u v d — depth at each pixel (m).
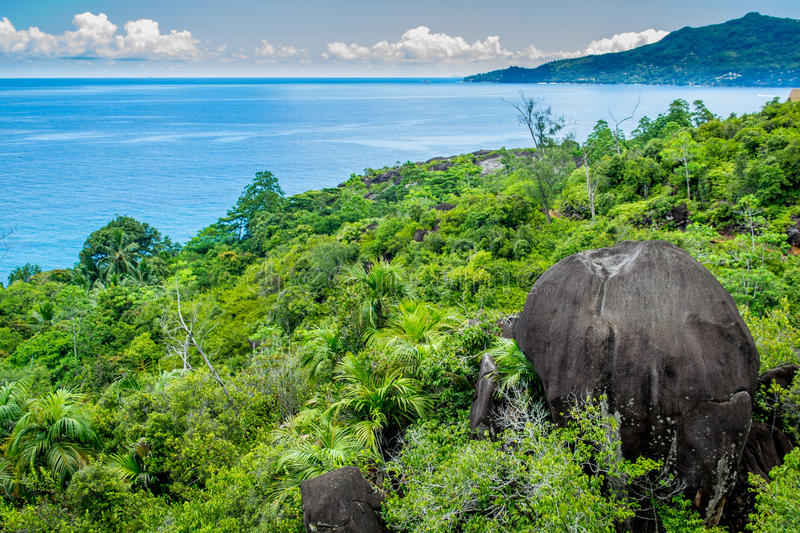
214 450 9.73
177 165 176.62
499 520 5.64
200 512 7.45
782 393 6.55
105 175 159.25
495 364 7.68
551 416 6.79
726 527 5.82
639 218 28.14
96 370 23.47
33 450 11.16
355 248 36.91
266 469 7.89
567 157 34.69
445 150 191.88
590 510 4.82
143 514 8.27
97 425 12.51
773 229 22.83
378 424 8.55
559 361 6.43
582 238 23.50
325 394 10.53
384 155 189.62
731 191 26.69
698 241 19.94
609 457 5.75
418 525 5.85
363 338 11.53
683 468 5.73
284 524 6.78
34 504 10.08
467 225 33.25
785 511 4.76
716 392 5.65
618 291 6.31
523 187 36.03
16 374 23.78
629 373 5.94
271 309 29.88
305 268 35.81
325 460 7.70
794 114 35.75
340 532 6.03
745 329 5.94
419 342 10.66
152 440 10.56
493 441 7.25
